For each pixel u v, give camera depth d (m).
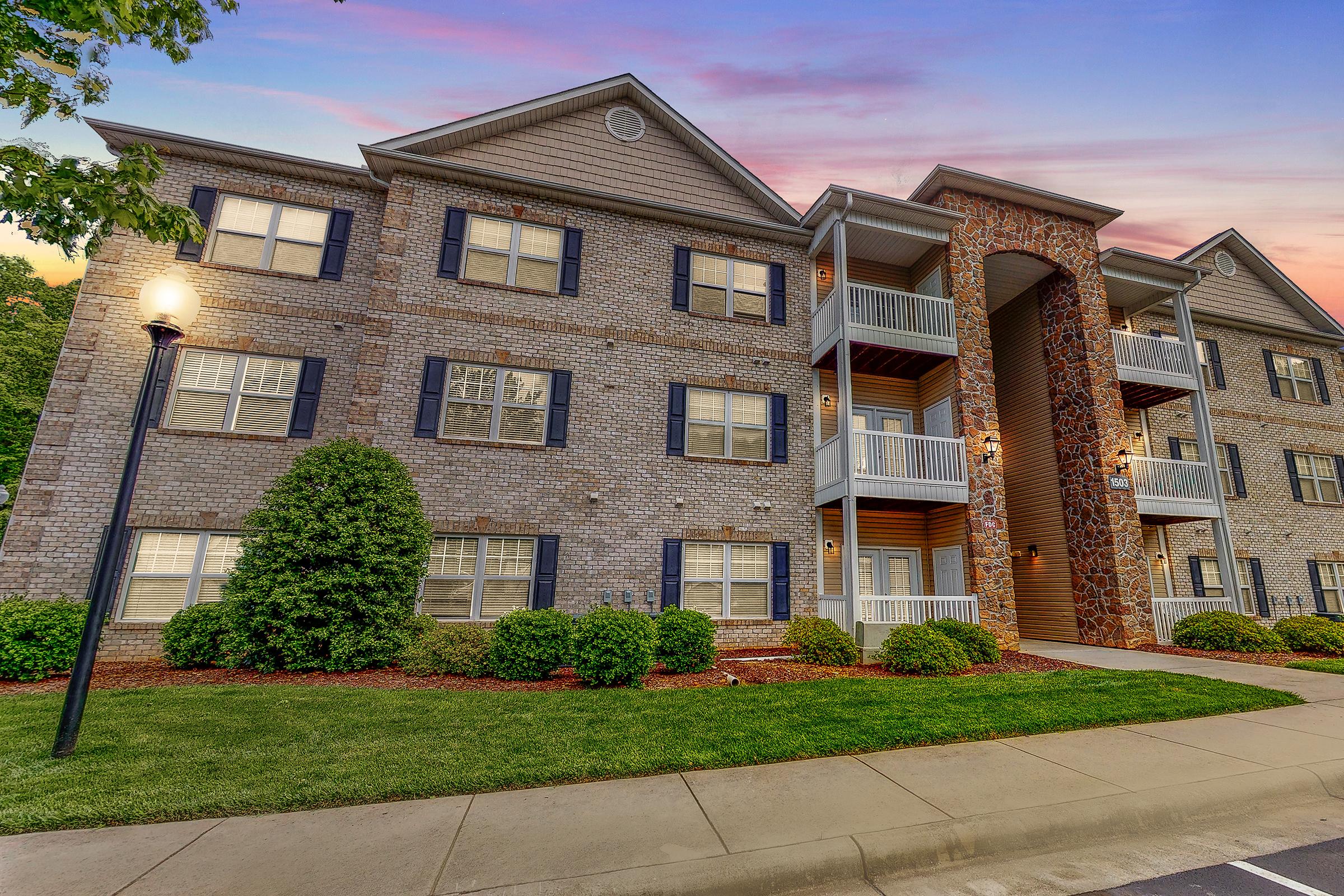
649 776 4.46
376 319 10.91
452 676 7.90
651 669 8.37
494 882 2.88
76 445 9.55
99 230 5.59
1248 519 16.50
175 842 3.30
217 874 2.94
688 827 3.55
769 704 6.39
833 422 13.28
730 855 3.17
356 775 4.23
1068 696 7.05
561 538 10.98
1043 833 3.66
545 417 11.49
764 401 12.93
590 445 11.48
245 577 8.03
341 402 10.90
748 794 4.11
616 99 13.40
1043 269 14.66
